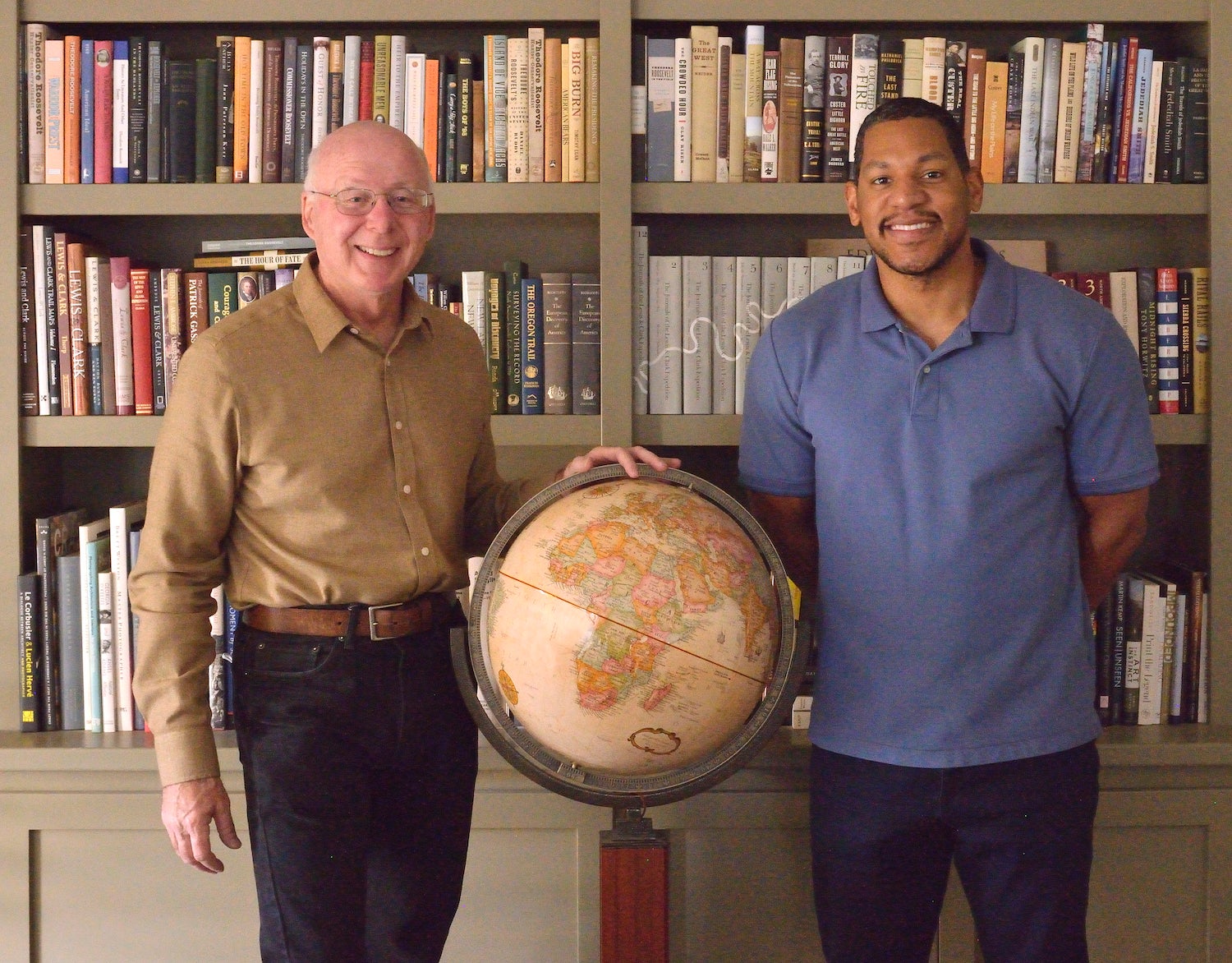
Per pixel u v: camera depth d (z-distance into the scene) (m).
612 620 1.33
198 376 1.52
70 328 2.09
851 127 2.09
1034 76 2.10
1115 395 1.64
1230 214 2.10
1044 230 2.37
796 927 2.09
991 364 1.62
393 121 2.09
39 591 2.09
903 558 1.61
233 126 2.08
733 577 1.39
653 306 2.11
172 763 1.52
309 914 1.49
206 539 1.57
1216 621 2.12
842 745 1.64
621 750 1.38
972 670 1.59
